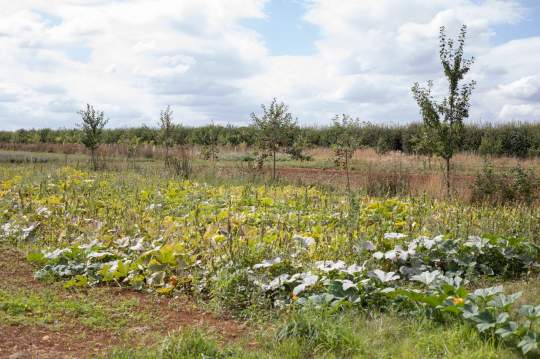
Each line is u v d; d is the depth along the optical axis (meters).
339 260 6.36
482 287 6.12
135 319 5.02
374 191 13.89
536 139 27.27
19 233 8.17
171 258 6.22
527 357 3.96
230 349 4.15
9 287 5.77
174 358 3.94
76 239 7.79
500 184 12.77
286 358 4.05
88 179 14.85
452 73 13.37
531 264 6.79
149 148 28.91
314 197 11.41
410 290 5.03
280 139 18.70
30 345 4.30
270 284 5.55
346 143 18.36
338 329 4.35
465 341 4.24
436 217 8.93
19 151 33.69
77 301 5.43
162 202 10.94
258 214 9.09
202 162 24.17
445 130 13.50
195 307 5.39
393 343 4.32
